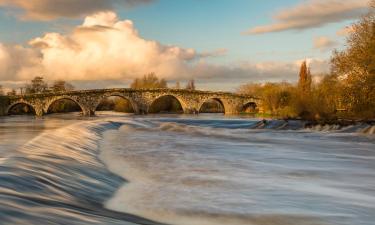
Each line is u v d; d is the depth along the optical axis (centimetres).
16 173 1038
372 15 4450
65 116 8800
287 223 881
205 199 1088
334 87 4700
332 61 4625
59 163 1358
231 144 2712
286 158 1998
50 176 1114
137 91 10462
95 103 10112
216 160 1894
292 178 1434
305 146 2583
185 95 10712
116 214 881
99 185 1180
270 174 1516
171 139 3059
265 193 1171
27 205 786
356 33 4472
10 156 1340
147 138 3108
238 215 938
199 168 1642
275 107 8944
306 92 6188
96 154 1948
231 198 1102
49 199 887
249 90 12081
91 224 726
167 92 10625
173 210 973
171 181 1345
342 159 1972
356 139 2956
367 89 4175
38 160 1321
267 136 3397
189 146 2539
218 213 955
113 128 4081
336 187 1272
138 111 10500
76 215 778
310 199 1098
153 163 1759
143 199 1073
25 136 3278
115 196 1090
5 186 907
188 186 1262
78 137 2475
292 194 1162
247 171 1580
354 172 1577
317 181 1374
